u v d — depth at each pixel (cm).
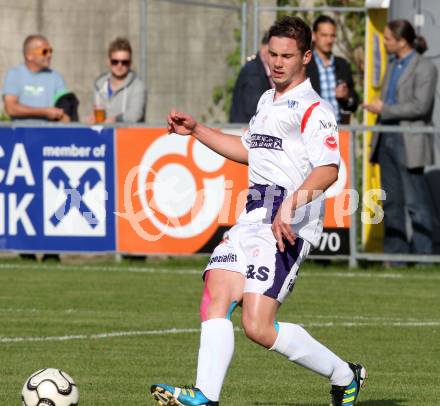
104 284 3788
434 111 4450
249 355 2714
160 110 5912
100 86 4350
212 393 1878
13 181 4116
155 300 3488
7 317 3180
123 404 2139
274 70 1941
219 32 5856
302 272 4059
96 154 4034
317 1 6012
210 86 5881
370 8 4628
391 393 2292
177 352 2705
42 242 4122
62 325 3061
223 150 2073
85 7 5862
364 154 4209
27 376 2412
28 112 4353
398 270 4141
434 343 2859
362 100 5953
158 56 5900
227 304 1927
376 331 3016
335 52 6047
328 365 1992
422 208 4103
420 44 4366
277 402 2200
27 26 5875
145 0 5169
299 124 1923
